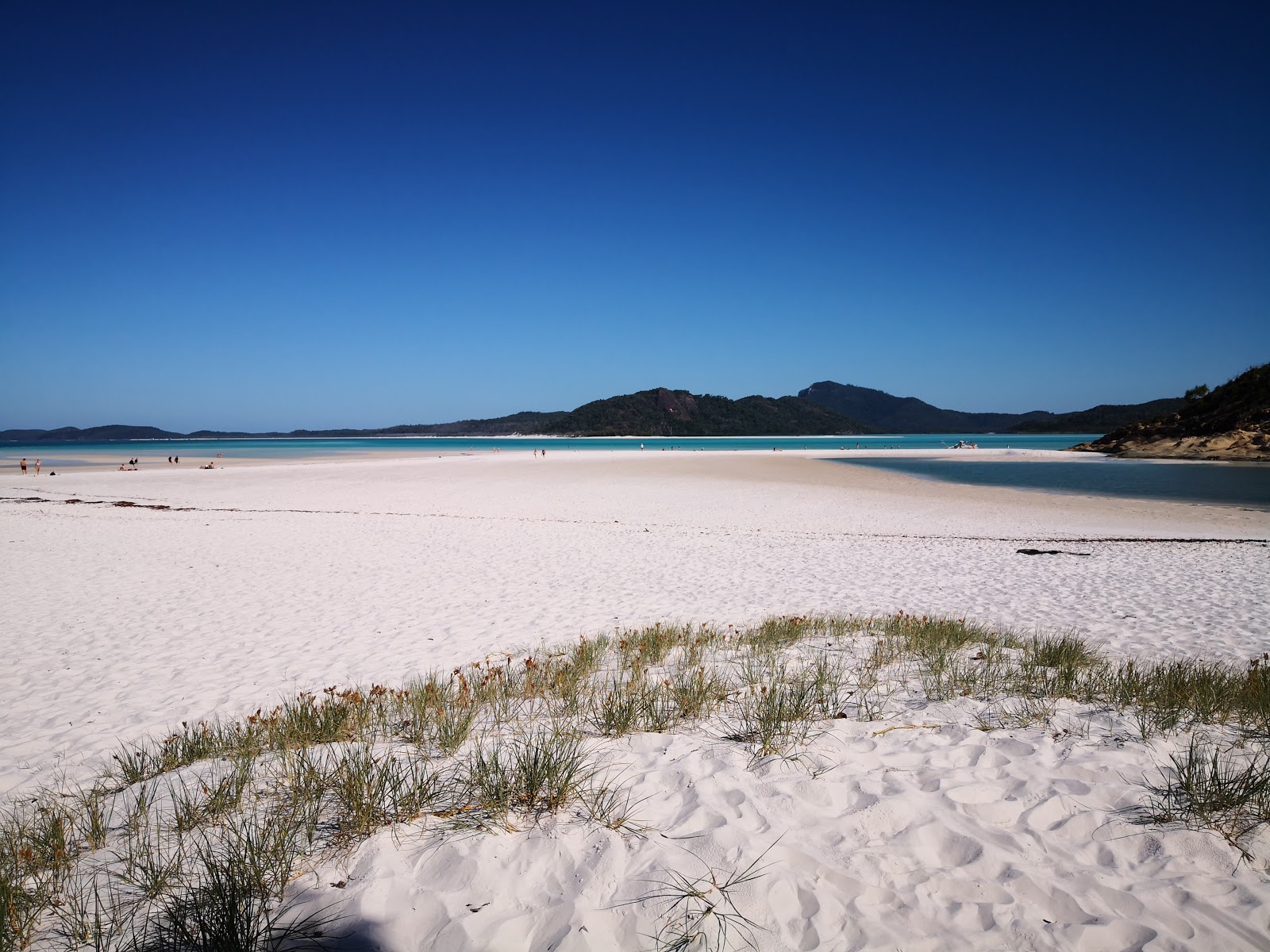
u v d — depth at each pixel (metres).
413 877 2.53
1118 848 2.76
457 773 3.34
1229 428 57.78
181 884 2.55
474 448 117.50
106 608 9.48
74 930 2.33
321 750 3.88
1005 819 2.96
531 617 9.01
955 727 4.07
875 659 6.00
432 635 8.13
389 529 17.97
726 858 2.61
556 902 2.38
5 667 6.92
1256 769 3.38
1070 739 3.85
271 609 9.45
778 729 3.92
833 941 2.23
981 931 2.29
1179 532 18.05
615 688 4.77
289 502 26.02
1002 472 42.00
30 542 15.27
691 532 17.81
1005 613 9.23
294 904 2.39
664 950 2.18
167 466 52.31
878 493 29.55
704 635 7.31
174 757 4.17
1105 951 2.22
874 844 2.75
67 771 4.30
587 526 18.89
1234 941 2.26
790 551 14.80
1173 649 7.40
